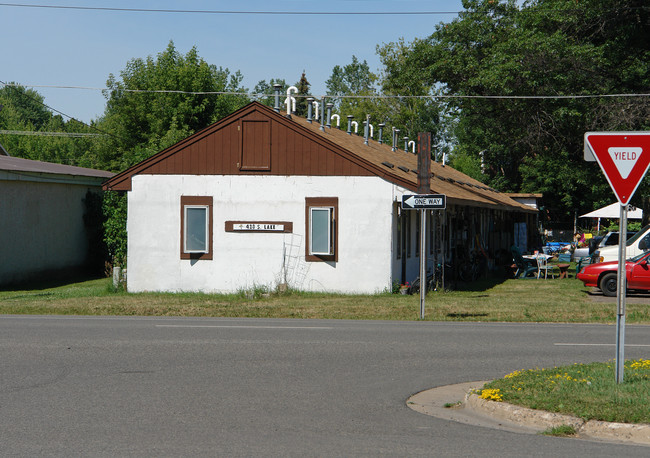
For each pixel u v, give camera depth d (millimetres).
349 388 9055
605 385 8398
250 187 23094
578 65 29172
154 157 23312
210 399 8328
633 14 29906
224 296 22062
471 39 33594
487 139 37562
